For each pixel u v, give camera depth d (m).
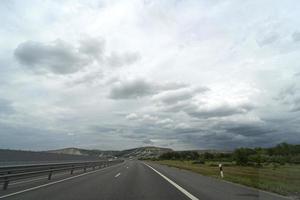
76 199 11.84
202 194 13.37
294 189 16.02
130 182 19.42
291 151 114.31
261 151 110.19
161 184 18.16
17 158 30.61
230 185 17.80
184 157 147.50
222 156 127.44
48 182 19.34
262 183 19.33
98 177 23.97
